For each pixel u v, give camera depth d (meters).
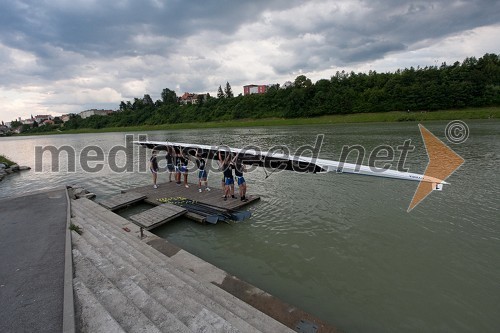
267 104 81.31
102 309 3.99
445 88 58.19
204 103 96.56
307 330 4.91
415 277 7.04
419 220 9.91
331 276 7.21
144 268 5.75
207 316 4.07
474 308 6.03
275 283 7.03
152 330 3.57
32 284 4.96
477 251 7.95
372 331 5.55
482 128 34.84
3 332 3.78
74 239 7.14
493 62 71.25
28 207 10.33
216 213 10.79
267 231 9.69
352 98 68.25
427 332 5.49
